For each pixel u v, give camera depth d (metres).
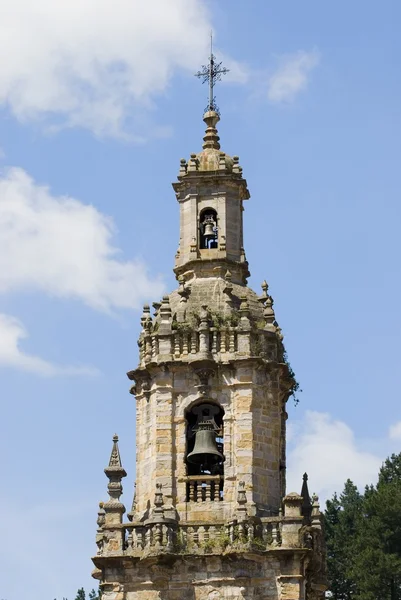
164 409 80.62
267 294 84.44
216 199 86.25
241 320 81.69
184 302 83.44
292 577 76.38
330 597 116.31
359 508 121.62
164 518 77.69
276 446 80.44
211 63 90.19
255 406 80.25
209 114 88.94
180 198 86.81
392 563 112.31
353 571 113.75
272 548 76.75
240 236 86.12
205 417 80.50
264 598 76.38
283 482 83.25
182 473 79.56
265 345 81.88
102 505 82.12
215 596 76.69
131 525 78.56
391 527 115.50
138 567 77.81
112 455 80.19
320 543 81.19
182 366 81.06
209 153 87.25
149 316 84.00
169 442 80.06
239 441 79.50
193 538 77.69
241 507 77.56
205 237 86.19
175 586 77.19
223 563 77.06
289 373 83.25
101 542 79.38
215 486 79.12
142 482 80.94
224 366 80.81
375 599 112.38
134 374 82.69
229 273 84.44
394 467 126.25
